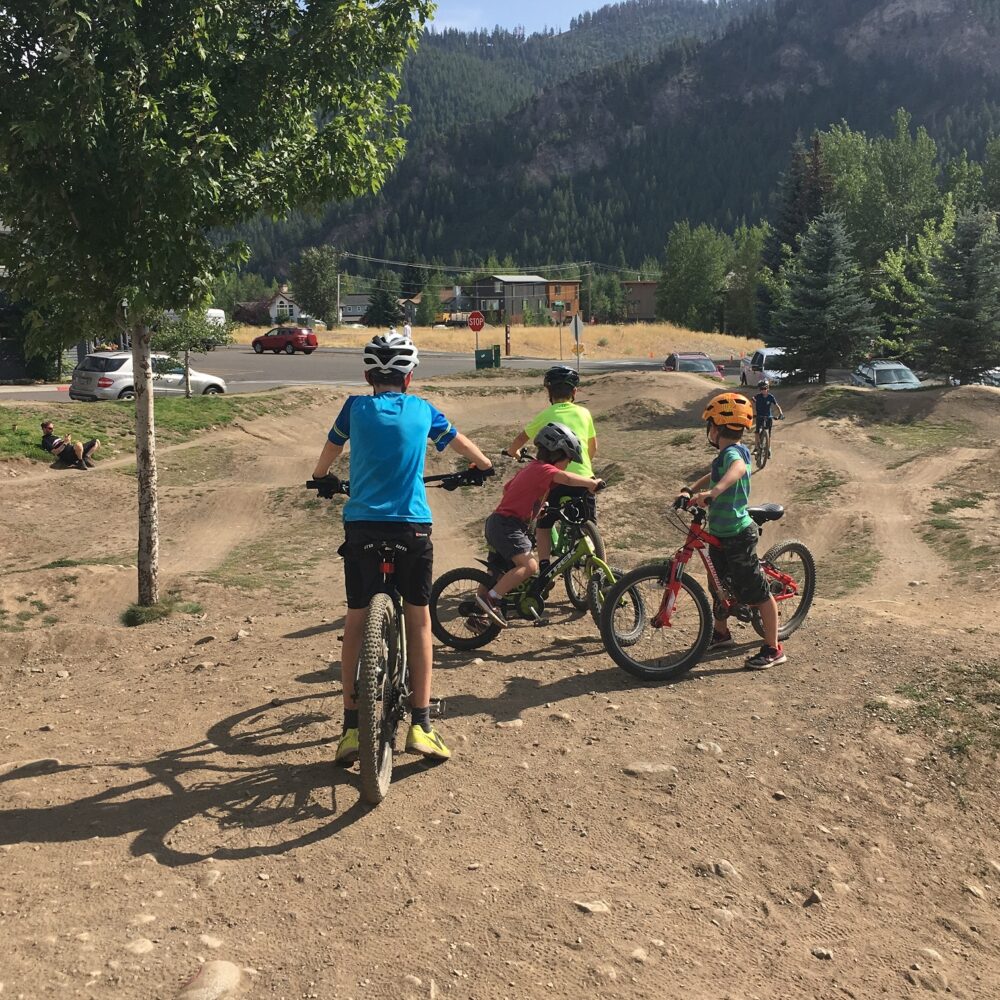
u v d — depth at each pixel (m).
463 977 2.74
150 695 5.51
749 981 2.90
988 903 3.57
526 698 5.17
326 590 10.30
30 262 7.75
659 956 2.94
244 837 3.53
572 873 3.38
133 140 7.29
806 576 6.40
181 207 7.29
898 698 5.01
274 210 8.27
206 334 27.34
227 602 9.45
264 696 5.26
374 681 3.57
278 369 44.72
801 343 32.44
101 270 7.77
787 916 3.32
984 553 10.37
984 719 4.75
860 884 3.58
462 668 5.75
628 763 4.30
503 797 3.94
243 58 8.13
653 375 29.56
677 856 3.58
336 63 8.20
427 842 3.52
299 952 2.81
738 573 5.60
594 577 6.20
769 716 4.90
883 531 12.19
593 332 77.31
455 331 82.06
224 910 3.02
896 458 19.14
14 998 2.52
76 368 28.20
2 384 35.12
